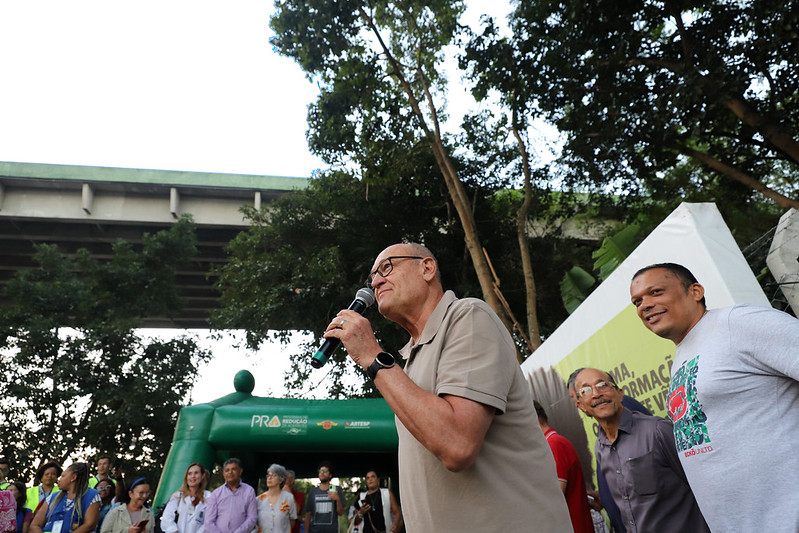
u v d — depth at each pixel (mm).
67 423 18328
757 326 1793
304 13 13062
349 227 17141
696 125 9320
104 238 29328
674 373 2145
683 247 3363
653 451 2754
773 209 13875
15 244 30938
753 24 9195
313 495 8711
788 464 1687
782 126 9766
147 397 18531
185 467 8336
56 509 5441
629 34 10430
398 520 8242
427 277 1767
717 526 1881
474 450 1284
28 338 18688
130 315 20578
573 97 11453
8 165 26984
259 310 15875
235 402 9414
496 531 1338
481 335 1453
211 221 28078
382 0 13906
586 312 4969
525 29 11836
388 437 8891
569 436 5656
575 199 15797
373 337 1487
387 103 13914
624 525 3012
